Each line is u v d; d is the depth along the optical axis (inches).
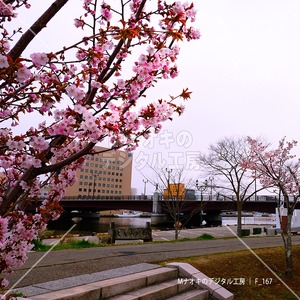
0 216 89.4
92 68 108.0
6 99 90.9
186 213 1991.9
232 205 1737.2
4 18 105.2
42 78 96.9
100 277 239.9
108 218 3668.8
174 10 115.9
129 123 110.8
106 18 125.4
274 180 487.5
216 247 505.7
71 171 121.0
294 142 559.8
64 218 2118.6
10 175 111.2
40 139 93.4
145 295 221.5
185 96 119.3
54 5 96.2
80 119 100.3
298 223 1222.3
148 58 112.7
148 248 457.1
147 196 2225.6
